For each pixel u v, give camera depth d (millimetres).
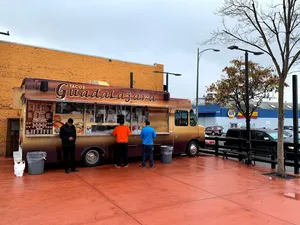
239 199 6105
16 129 12203
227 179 8109
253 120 41875
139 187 7000
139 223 4625
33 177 7973
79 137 9477
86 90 9336
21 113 9383
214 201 5922
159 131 11523
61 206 5434
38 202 5660
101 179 7824
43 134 8789
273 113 44156
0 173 8531
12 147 12070
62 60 14664
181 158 12258
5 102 12656
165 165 10344
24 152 8516
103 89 9727
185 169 9578
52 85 8695
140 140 10891
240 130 15141
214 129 33969
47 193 6332
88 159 9719
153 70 18141
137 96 10578
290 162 9516
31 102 8688
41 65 13945
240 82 18141
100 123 10008
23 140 8500
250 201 5973
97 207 5410
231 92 18578
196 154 12883
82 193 6375
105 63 16203
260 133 14070
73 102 9234
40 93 8492
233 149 12367
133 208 5383
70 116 9406
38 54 13875
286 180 8141
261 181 7953
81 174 8461
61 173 8586
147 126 9922
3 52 12836
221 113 40281
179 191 6676
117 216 4934
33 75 13672
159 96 11258
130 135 10641
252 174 8945
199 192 6613
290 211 5348
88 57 15578
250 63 17938
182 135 12227
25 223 4543
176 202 5809
